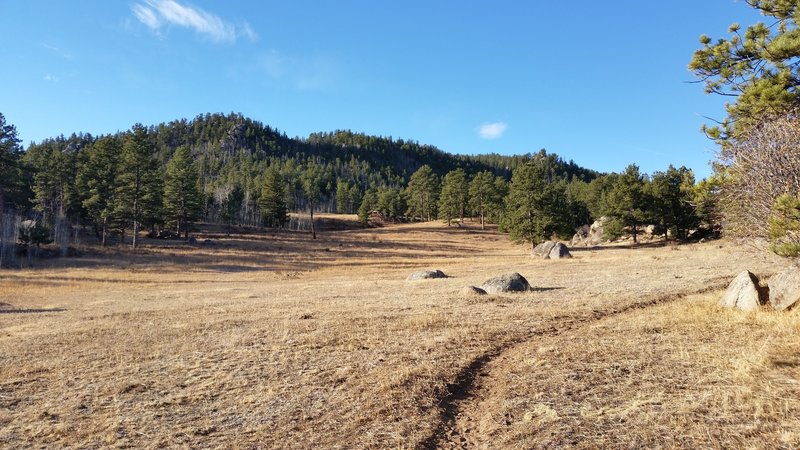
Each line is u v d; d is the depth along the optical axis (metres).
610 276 24.83
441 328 12.81
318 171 181.00
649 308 14.41
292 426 6.88
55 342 14.03
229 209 103.00
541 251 46.72
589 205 82.94
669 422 5.91
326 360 10.26
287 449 6.15
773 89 10.05
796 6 10.12
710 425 5.73
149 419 7.43
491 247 71.25
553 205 55.34
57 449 6.45
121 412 7.79
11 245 47.69
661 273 24.34
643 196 55.00
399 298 20.19
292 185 116.81
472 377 8.73
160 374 9.95
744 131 10.97
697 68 11.61
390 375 8.75
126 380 9.58
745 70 11.02
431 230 93.25
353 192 143.62
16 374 10.47
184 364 10.64
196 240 67.62
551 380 7.93
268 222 106.38
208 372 9.90
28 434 7.00
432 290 22.91
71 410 7.98
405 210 125.00
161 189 67.31
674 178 54.72
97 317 19.09
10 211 66.00
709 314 12.19
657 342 9.86
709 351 8.86
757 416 5.84
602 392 7.21
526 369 8.70
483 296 18.92
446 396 7.84
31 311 22.38
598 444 5.50
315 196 88.19
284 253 58.56
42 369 10.80
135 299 26.11
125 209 57.06
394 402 7.49
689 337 10.07
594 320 13.28
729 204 12.02
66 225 66.12
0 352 12.88
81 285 33.81
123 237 62.50
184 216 70.81
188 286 33.72
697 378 7.47
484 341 11.09
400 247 69.19
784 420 5.64
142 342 13.37
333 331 13.08
